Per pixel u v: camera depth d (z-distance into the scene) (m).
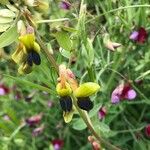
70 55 0.15
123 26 0.21
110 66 0.21
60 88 0.12
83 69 0.20
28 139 0.24
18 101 0.25
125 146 0.22
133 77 0.21
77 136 0.23
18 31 0.12
